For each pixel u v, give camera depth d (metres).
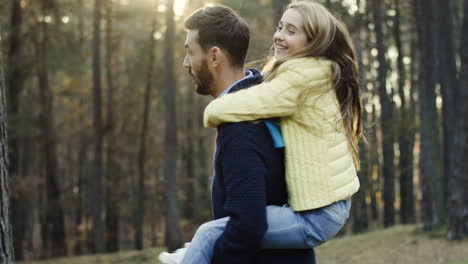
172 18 16.41
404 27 27.16
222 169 1.93
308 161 1.94
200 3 16.98
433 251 12.55
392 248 13.74
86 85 26.53
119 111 27.11
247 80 2.06
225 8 2.12
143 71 24.45
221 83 2.10
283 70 1.99
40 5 20.62
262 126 1.95
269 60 2.31
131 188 31.20
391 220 22.58
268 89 1.93
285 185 1.99
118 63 26.88
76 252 29.31
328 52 2.09
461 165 13.20
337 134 2.01
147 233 36.72
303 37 2.09
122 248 33.75
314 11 2.09
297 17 2.10
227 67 2.09
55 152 24.45
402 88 23.92
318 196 1.92
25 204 26.05
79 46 21.83
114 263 16.80
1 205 2.56
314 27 2.06
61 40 21.02
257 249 1.88
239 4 16.62
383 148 22.53
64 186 32.69
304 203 1.92
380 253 13.35
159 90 26.31
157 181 29.34
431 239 14.20
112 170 27.33
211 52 2.07
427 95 15.68
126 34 26.61
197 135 29.31
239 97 1.92
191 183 28.89
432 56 15.48
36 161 32.00
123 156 28.22
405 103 26.27
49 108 24.02
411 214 25.48
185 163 31.27
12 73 19.44
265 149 1.93
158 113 30.03
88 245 29.70
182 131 31.00
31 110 22.98
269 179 1.95
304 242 1.95
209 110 1.93
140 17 26.66
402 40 25.94
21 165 27.61
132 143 28.45
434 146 15.79
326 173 1.94
